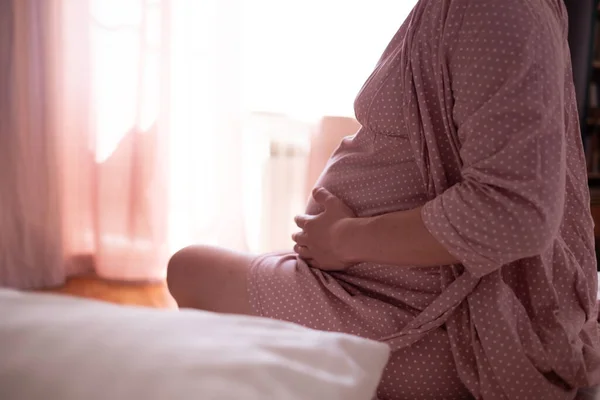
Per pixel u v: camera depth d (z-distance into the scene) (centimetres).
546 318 79
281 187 231
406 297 84
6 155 203
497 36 72
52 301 52
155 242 219
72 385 41
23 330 45
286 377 46
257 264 96
